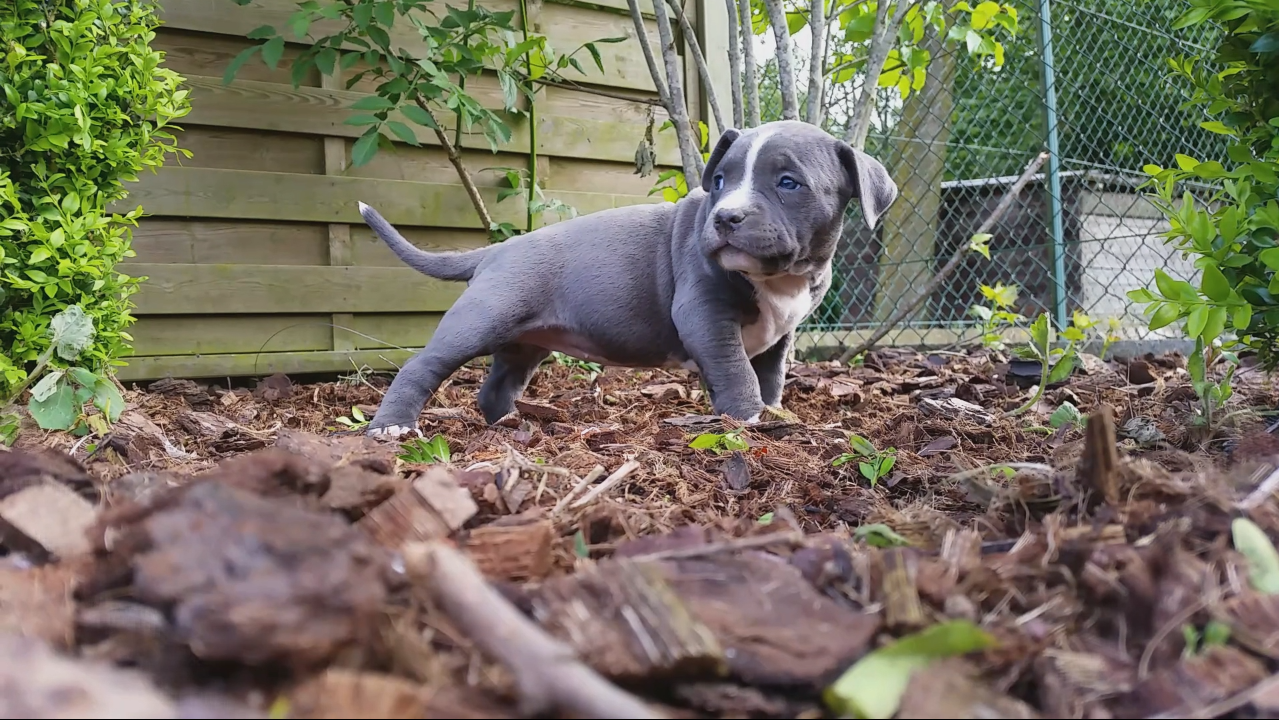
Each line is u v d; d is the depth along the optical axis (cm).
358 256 230
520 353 181
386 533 61
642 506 90
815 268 155
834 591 55
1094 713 46
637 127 265
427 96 214
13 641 48
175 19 207
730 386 153
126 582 53
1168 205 125
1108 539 59
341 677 44
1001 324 251
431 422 170
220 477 65
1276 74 115
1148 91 280
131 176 152
